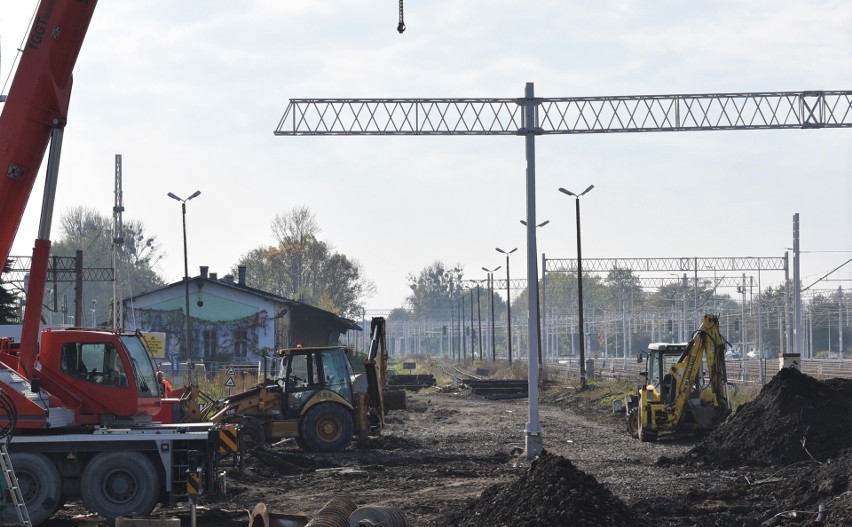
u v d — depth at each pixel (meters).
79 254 62.09
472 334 114.62
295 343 72.00
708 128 32.25
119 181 49.50
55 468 16.47
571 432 34.06
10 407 16.47
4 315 46.59
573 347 158.75
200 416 27.36
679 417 29.55
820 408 24.22
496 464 24.52
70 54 16.77
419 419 41.34
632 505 17.06
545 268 90.44
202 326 65.69
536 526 13.43
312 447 27.27
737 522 15.74
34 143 16.73
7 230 16.80
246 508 17.64
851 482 16.25
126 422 17.91
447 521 15.04
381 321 31.80
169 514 17.16
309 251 123.38
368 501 18.28
